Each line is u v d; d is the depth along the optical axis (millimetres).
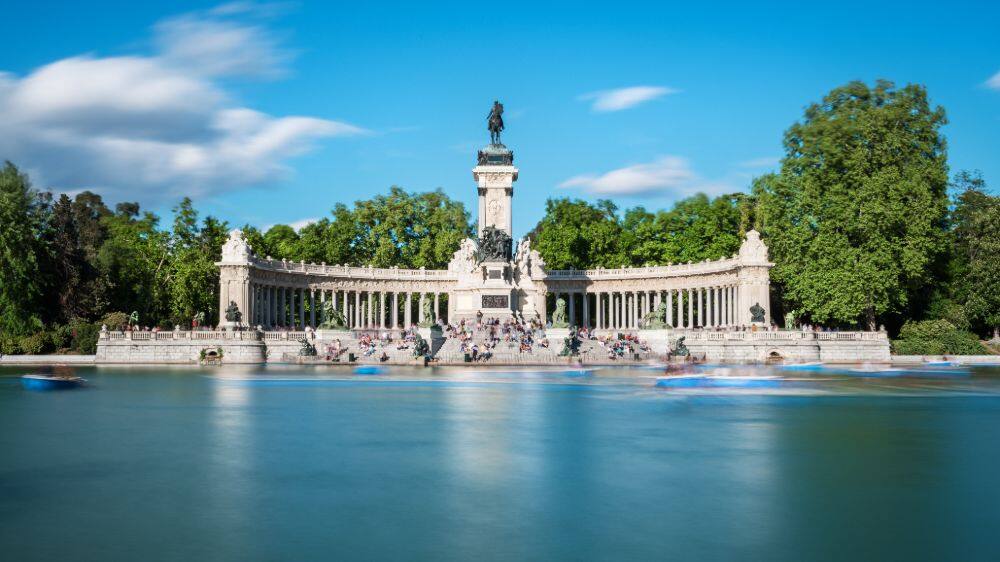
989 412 46062
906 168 106500
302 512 24016
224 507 24531
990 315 113750
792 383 67625
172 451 33250
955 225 123250
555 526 22609
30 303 109562
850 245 106812
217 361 98938
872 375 78125
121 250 134625
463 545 21016
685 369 85938
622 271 138750
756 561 19781
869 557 20078
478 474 28953
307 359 98625
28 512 23953
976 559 19891
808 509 24234
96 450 33469
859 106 111875
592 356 99062
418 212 154375
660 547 20844
